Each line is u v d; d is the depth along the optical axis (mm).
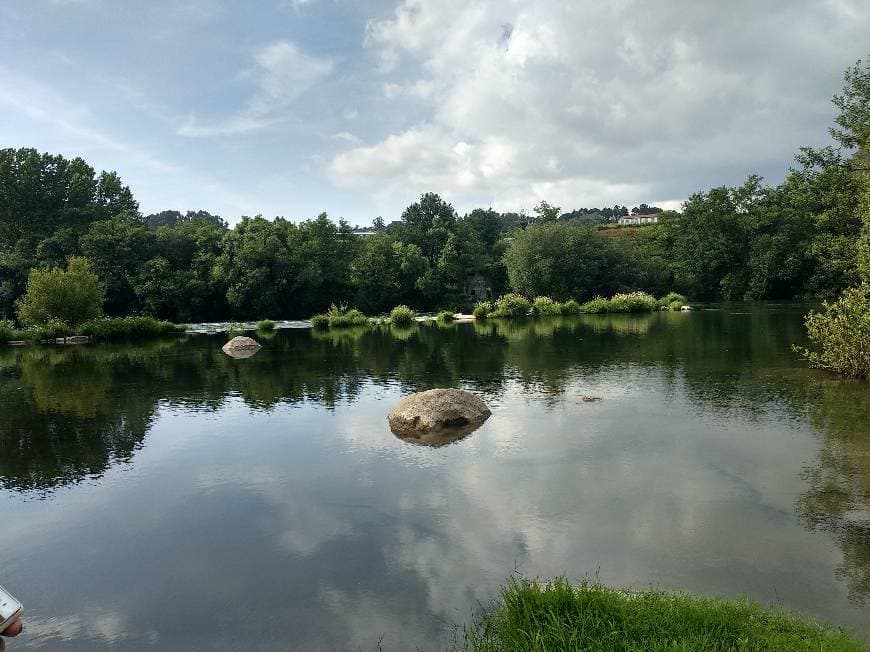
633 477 8055
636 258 62875
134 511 7598
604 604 4402
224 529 6945
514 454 9352
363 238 79750
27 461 9898
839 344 15125
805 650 3840
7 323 38250
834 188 39719
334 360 22297
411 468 8875
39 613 5242
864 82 34562
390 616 4949
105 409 14000
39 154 62031
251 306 57875
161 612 5195
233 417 12867
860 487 7395
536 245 58469
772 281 56281
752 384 14297
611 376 16328
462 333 33344
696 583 5203
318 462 9391
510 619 4434
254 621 4992
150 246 58500
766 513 6691
